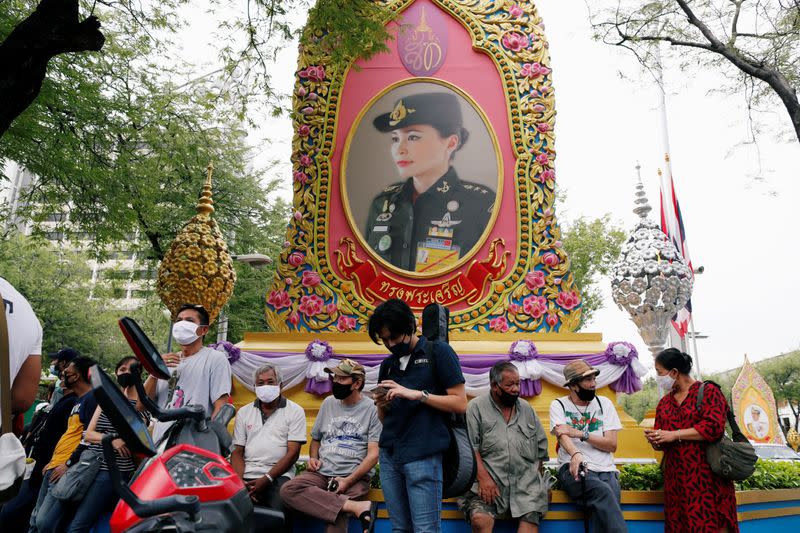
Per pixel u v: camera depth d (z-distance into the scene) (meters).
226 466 3.50
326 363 9.25
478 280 10.35
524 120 10.88
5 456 3.16
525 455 6.29
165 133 14.42
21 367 3.57
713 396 6.20
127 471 5.84
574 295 10.27
